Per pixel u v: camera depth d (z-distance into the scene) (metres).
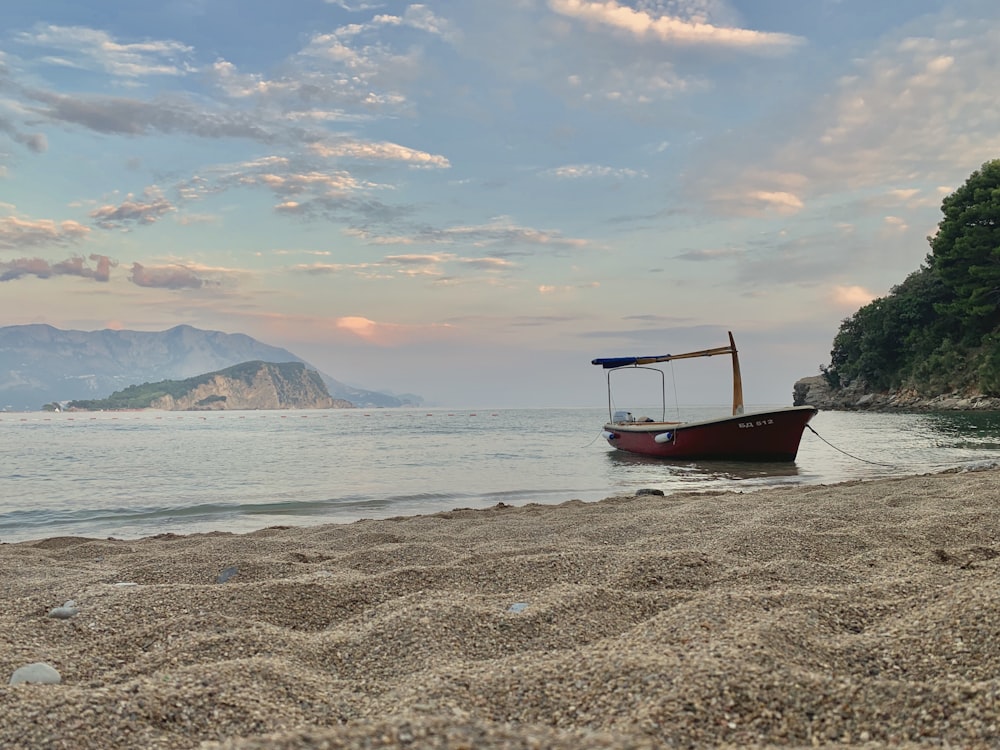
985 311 87.50
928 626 4.10
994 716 2.91
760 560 7.40
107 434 70.19
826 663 3.77
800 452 32.50
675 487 20.42
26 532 14.78
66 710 3.35
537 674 3.73
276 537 11.17
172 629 5.24
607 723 3.12
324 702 3.69
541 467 27.42
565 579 6.71
